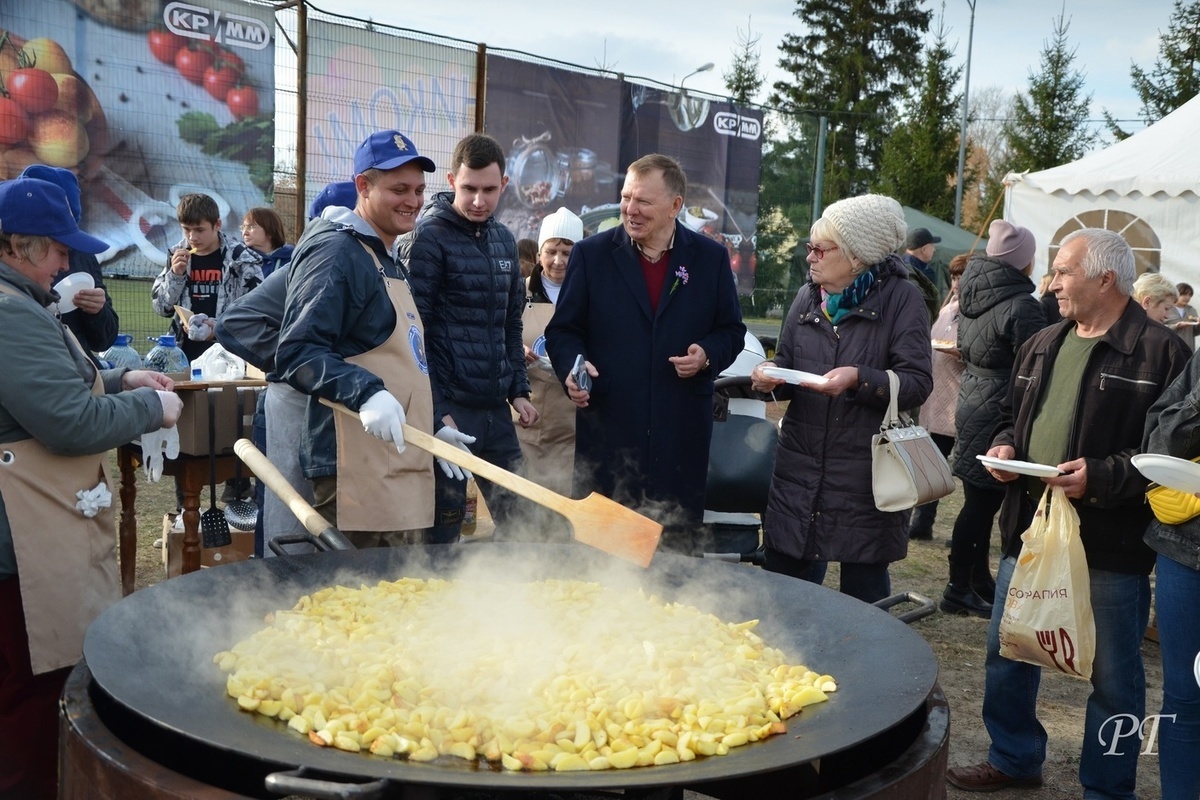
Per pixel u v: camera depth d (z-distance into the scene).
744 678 1.92
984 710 3.23
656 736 1.62
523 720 1.64
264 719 1.65
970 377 4.84
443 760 1.54
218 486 6.24
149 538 5.22
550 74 9.67
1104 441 2.71
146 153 7.41
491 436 3.52
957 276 6.34
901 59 37.53
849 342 3.16
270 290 2.99
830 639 2.14
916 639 2.00
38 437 2.20
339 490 2.64
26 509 2.24
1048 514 2.73
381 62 8.41
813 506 3.17
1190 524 2.51
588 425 3.44
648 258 3.42
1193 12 25.39
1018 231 4.69
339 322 2.51
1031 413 2.90
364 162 2.65
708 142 11.42
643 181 3.24
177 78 7.46
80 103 7.08
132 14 7.21
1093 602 2.80
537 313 4.39
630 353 3.36
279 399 2.94
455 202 3.45
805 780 1.99
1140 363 2.69
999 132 42.16
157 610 1.97
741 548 3.92
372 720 1.63
